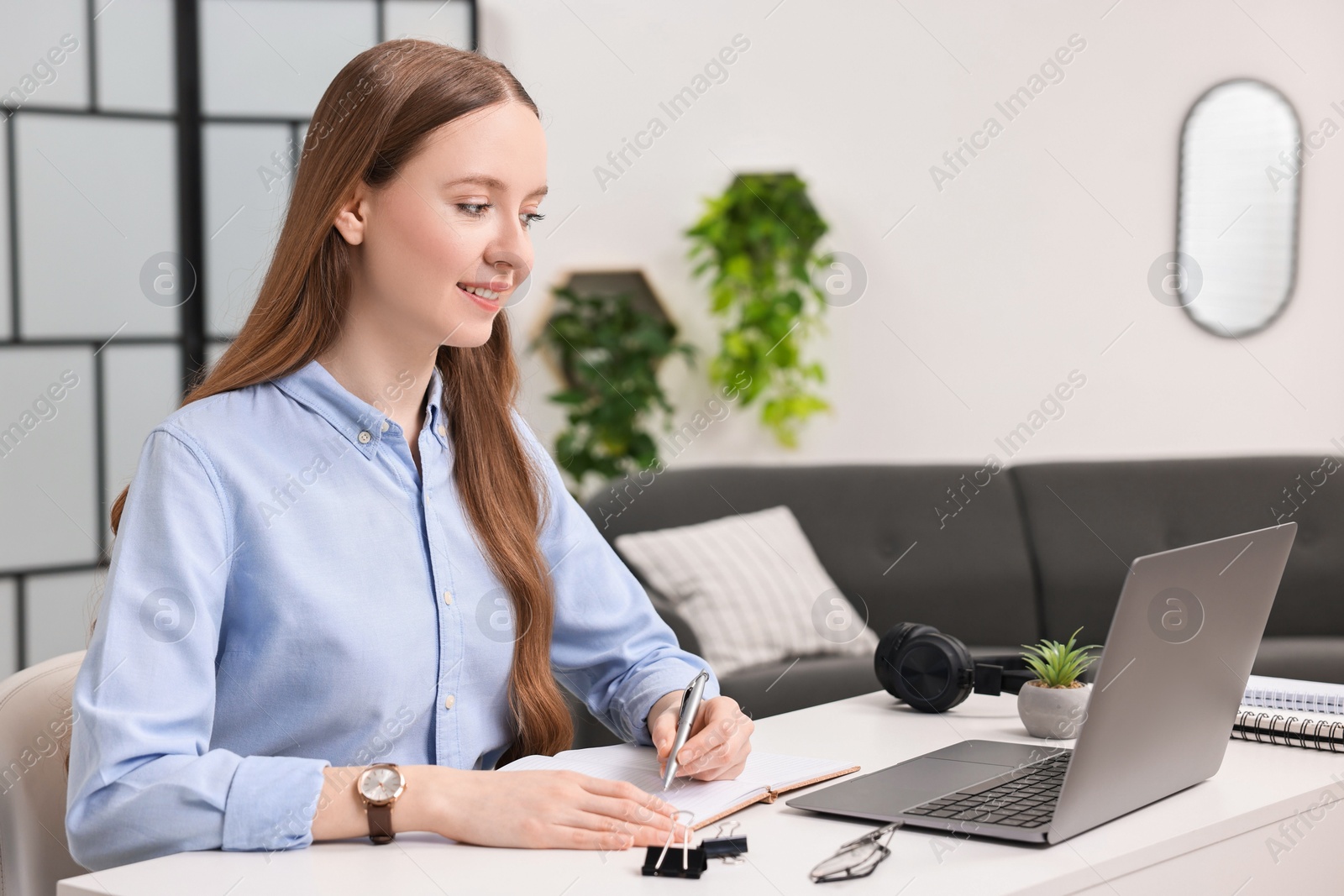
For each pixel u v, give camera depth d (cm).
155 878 93
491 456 136
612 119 380
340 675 118
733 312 395
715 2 386
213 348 335
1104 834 104
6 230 309
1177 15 383
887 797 112
